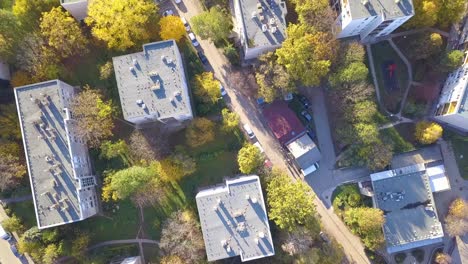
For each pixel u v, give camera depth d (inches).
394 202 3703.3
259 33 3341.5
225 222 3230.8
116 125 3636.8
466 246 3786.9
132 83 3196.4
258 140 3769.7
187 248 3363.7
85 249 3506.4
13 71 3506.4
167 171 3442.4
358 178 3791.8
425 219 3683.6
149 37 3410.4
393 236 3678.6
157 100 3201.3
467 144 3801.7
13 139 3442.4
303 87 3801.7
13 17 3228.3
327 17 3302.2
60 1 3287.4
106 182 3523.6
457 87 3506.4
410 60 3796.8
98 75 3649.1
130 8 3233.3
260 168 3501.5
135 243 3671.3
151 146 3449.8
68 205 3221.0
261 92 3454.7
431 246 3816.4
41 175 3216.0
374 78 3836.1
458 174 3846.0
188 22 3745.1
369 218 3486.7
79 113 3314.5
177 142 3663.9
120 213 3663.9
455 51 3481.8
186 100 3225.9
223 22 3440.0
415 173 3715.6
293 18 3575.3
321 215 3806.6
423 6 3336.6
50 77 3371.1
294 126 3698.3
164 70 3203.7
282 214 3260.3
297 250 3297.2
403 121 3823.8
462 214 3644.2
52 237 3331.7
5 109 3403.1
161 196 3604.8
